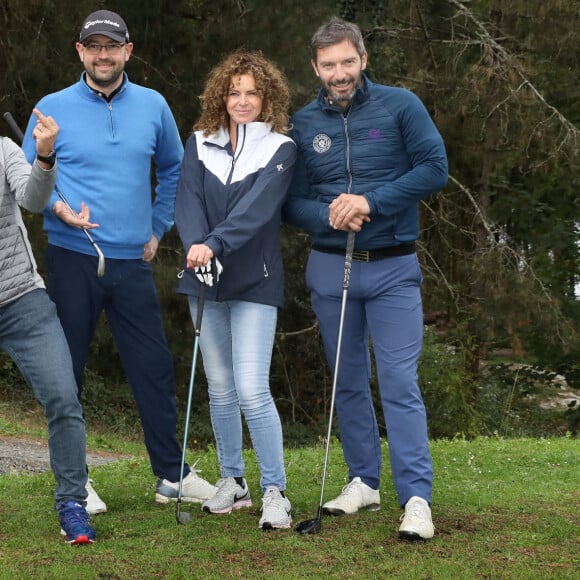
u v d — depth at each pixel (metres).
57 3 15.17
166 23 16.36
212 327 5.45
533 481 7.04
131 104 5.65
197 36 16.55
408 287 5.40
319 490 6.32
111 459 10.70
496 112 18.81
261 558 4.79
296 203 5.48
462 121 19.41
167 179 6.03
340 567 4.66
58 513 5.40
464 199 20.94
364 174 5.31
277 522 5.22
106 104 5.58
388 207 5.19
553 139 18.66
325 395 20.14
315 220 5.38
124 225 5.57
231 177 5.35
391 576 4.54
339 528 5.27
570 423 21.34
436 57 19.72
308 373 20.05
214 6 16.47
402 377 5.27
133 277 5.66
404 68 19.83
